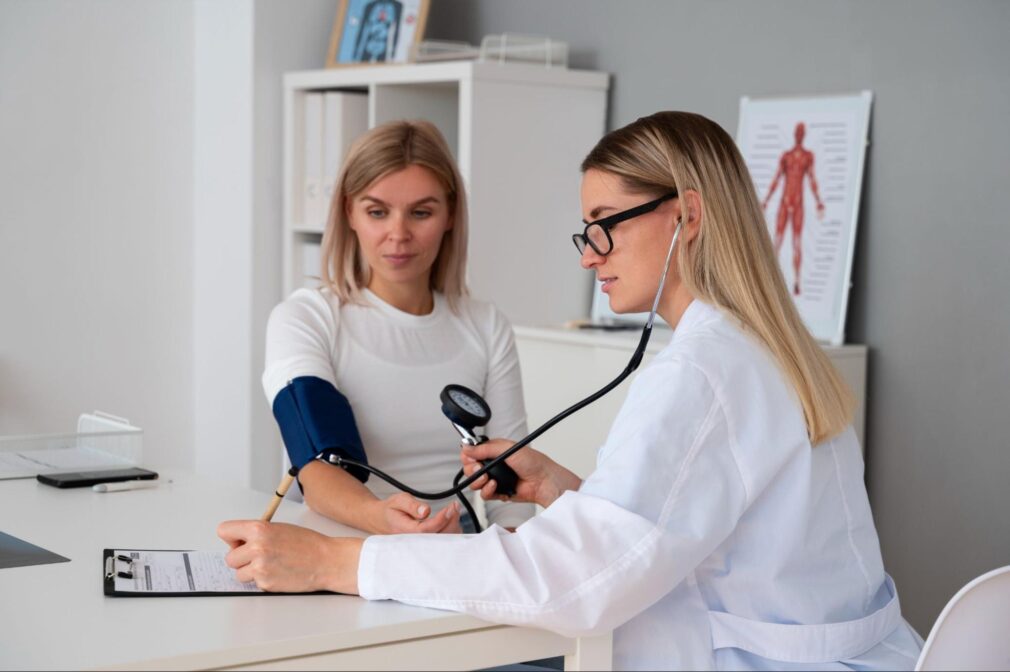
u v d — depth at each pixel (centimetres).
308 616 137
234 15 396
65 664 119
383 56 376
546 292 351
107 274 400
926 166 279
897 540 288
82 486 209
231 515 190
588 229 159
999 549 268
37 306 387
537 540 137
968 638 140
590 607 136
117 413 405
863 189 292
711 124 159
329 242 219
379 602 143
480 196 334
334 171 381
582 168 163
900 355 286
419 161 212
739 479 142
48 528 179
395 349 216
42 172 385
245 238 397
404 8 376
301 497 227
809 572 148
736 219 154
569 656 144
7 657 121
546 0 373
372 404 212
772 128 309
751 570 146
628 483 138
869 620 150
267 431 404
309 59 403
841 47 296
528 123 341
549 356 316
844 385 156
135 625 132
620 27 351
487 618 138
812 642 145
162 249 411
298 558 145
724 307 151
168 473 224
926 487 282
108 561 157
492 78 333
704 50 328
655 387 143
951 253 275
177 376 418
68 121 388
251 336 398
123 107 398
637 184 154
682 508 139
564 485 182
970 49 271
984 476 270
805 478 146
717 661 145
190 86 411
